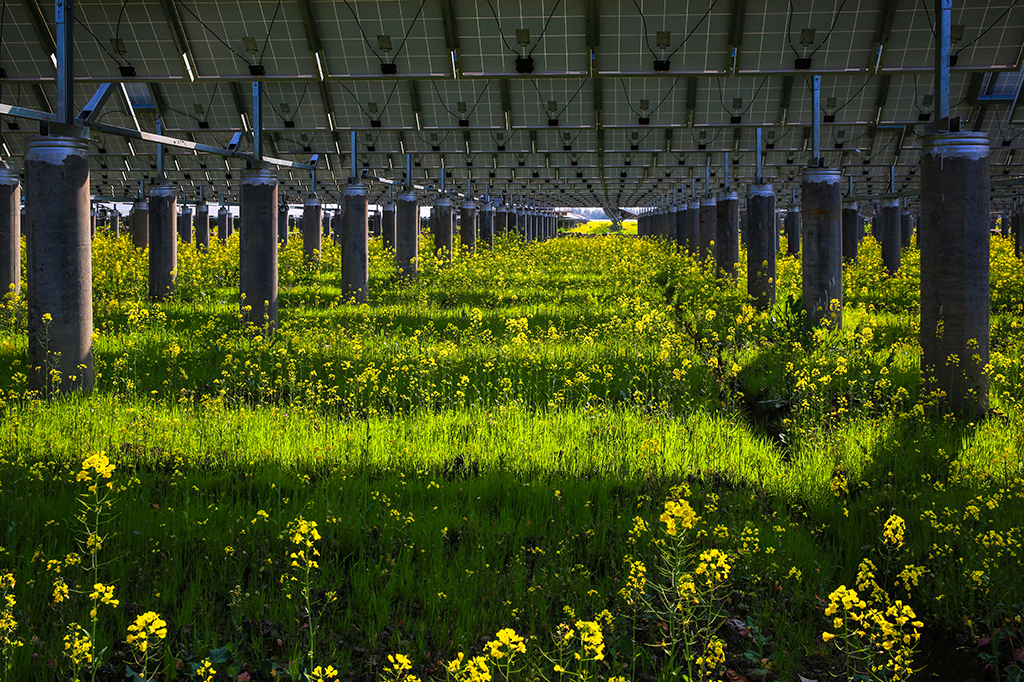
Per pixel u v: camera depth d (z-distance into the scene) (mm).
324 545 5766
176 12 13438
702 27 13258
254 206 14461
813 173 13984
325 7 13422
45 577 4996
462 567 5414
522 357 12000
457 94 17031
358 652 4547
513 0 13281
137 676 3998
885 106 16375
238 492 6848
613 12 13250
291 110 17328
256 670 4359
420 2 13367
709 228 27891
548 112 17156
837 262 14102
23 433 7922
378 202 43938
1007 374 10633
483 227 41531
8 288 16406
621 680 3809
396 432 8367
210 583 5234
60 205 10023
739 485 7203
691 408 9453
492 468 7402
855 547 5895
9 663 3984
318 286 23984
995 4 12516
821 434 8289
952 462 7344
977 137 9336
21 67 13820
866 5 12781
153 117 17500
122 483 6777
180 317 16969
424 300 19156
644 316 13617
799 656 4637
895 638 4156
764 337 13125
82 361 10258
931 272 9570
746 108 16828
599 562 5711
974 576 4961
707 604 4816
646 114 17062
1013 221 37938
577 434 8352
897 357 11914
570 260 34906
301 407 9164
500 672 4031
